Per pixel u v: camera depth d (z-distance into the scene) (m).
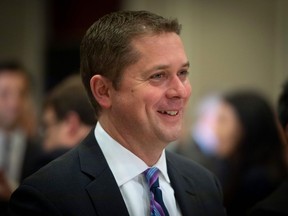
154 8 10.62
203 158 6.35
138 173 3.04
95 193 2.92
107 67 2.94
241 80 10.64
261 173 5.39
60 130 4.67
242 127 5.59
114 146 3.05
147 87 2.87
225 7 10.64
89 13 11.32
